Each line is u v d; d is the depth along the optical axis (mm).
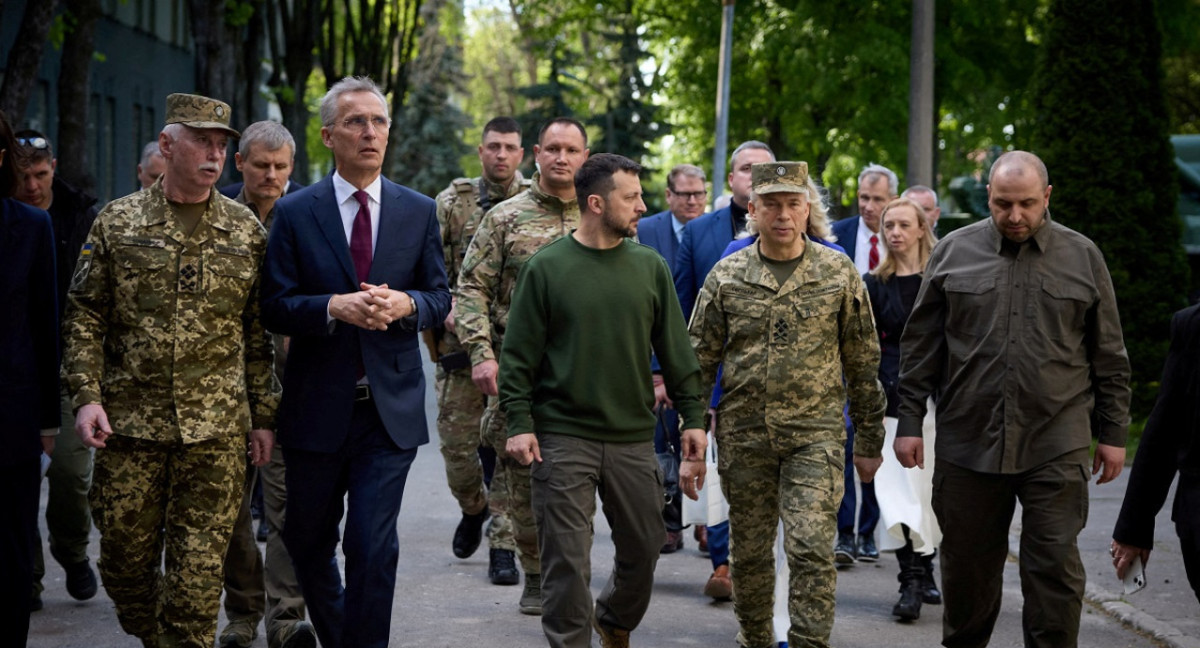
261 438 5312
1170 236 14102
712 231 7453
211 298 5066
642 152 31359
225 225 5141
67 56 14242
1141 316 14070
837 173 27156
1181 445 4859
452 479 7637
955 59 25578
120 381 5004
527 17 32750
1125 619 6828
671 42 31094
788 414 5551
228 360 5133
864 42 25375
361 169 5344
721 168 21109
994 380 5180
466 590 7293
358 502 5223
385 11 31359
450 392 7555
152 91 31172
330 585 5500
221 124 4996
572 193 6359
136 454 5043
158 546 5215
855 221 8078
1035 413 5148
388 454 5297
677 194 8508
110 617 6609
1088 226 14039
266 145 6434
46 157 6527
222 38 20641
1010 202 5125
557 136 6301
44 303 5012
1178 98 34938
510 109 50625
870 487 8039
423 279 5469
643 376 5297
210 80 20422
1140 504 4977
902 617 6828
